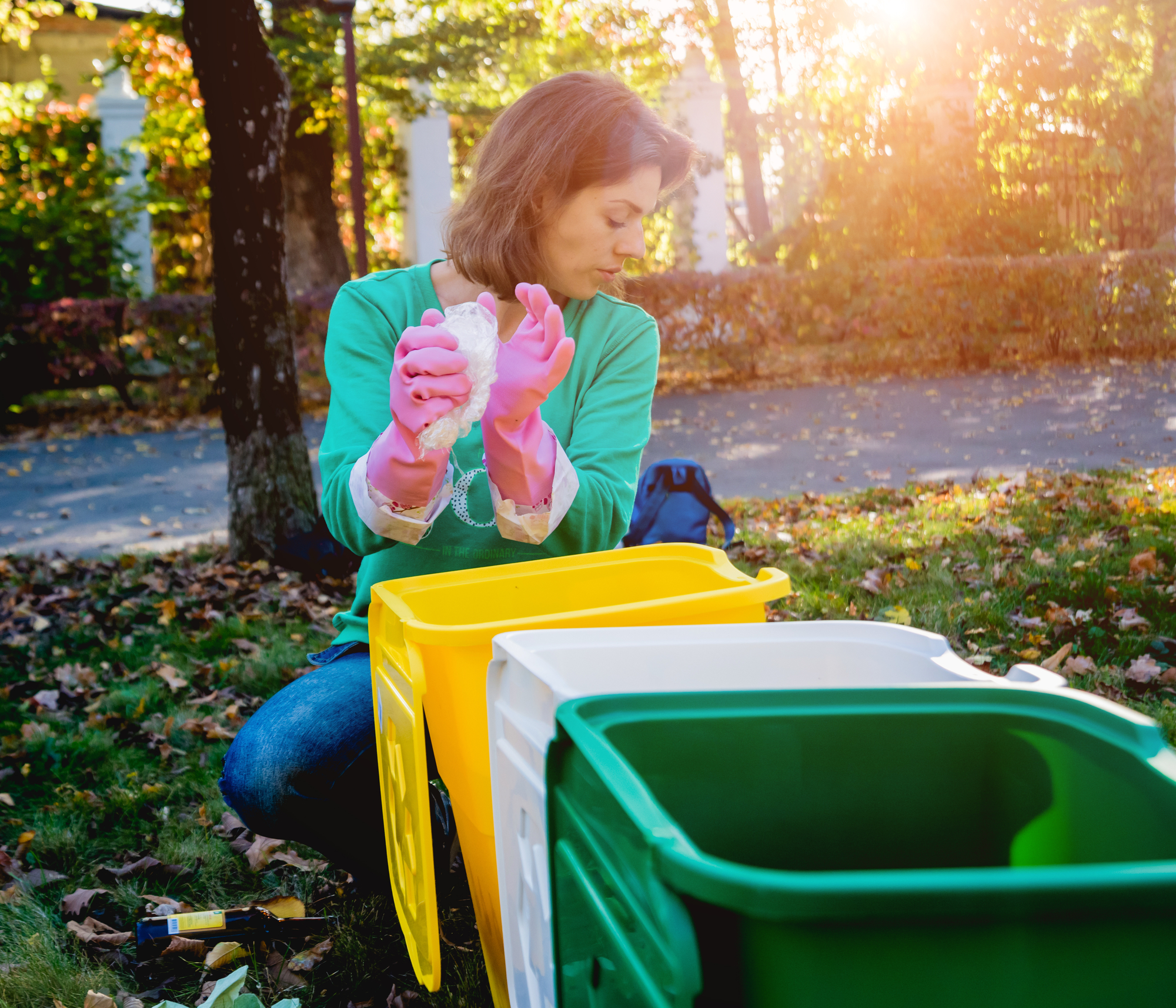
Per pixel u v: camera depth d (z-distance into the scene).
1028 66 14.02
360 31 13.13
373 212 15.91
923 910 0.62
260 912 2.08
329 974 1.95
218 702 3.52
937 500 5.89
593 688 1.23
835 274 13.68
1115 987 0.65
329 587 4.85
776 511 5.89
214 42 5.00
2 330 11.60
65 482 8.45
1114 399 10.01
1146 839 0.82
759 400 11.38
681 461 4.15
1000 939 0.63
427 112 14.13
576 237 1.69
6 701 3.59
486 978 1.87
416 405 1.28
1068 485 6.02
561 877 0.99
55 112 13.50
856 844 0.98
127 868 2.41
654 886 0.72
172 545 6.16
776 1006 0.64
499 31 13.46
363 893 2.14
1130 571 4.10
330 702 1.71
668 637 1.27
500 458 1.40
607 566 1.65
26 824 2.71
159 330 12.15
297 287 14.23
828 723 0.98
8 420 11.80
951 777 0.98
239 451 5.34
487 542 1.73
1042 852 0.93
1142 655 3.27
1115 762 0.86
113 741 3.21
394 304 1.81
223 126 5.08
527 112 1.68
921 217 14.17
